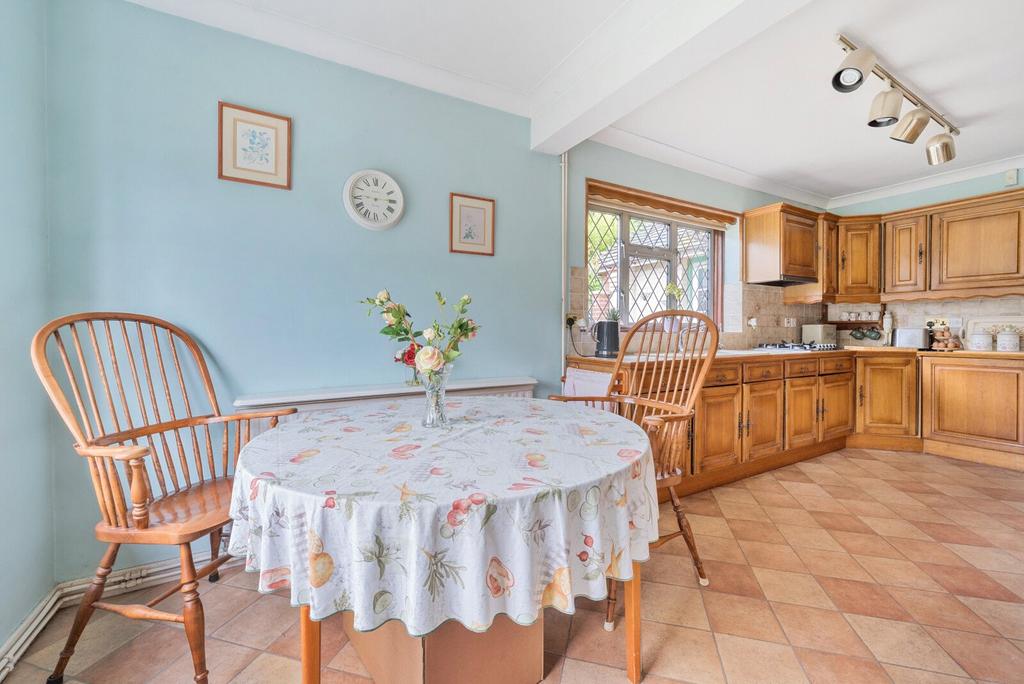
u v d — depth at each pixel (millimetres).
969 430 3045
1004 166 3205
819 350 3338
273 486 796
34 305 1386
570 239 2686
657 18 1670
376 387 1965
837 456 3242
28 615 1315
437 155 2191
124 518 1113
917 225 3439
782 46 1904
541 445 1057
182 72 1636
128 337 1570
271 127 1789
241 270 1750
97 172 1515
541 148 2469
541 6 1694
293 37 1811
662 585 1609
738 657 1241
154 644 1304
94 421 1537
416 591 709
